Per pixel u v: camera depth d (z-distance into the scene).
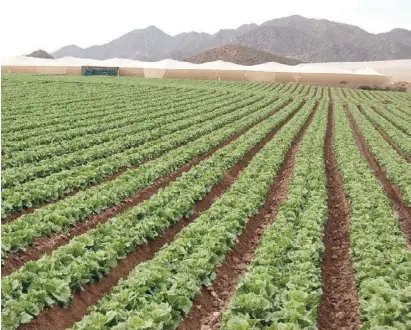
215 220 13.62
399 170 20.52
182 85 65.31
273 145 25.61
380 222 13.70
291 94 62.78
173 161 20.39
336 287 11.43
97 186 16.61
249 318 8.39
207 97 51.22
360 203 15.55
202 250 11.24
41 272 9.75
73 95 46.19
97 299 10.10
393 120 41.16
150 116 34.81
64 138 25.48
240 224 13.90
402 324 8.25
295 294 9.16
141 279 9.73
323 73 91.19
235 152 23.05
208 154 24.67
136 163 21.41
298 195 16.14
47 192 15.41
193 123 33.34
